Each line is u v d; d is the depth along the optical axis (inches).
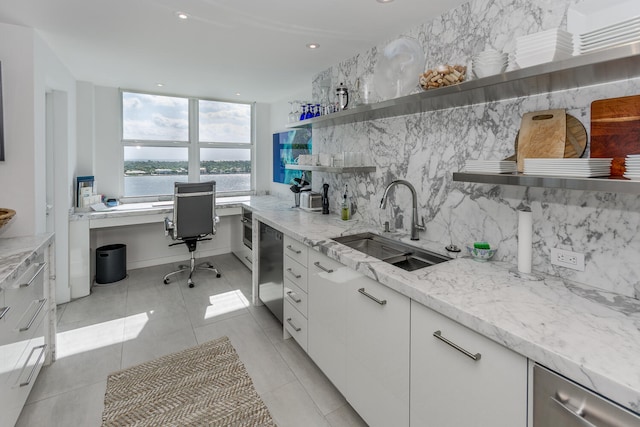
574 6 52.2
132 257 168.2
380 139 98.7
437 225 80.5
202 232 149.6
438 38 78.8
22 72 89.4
